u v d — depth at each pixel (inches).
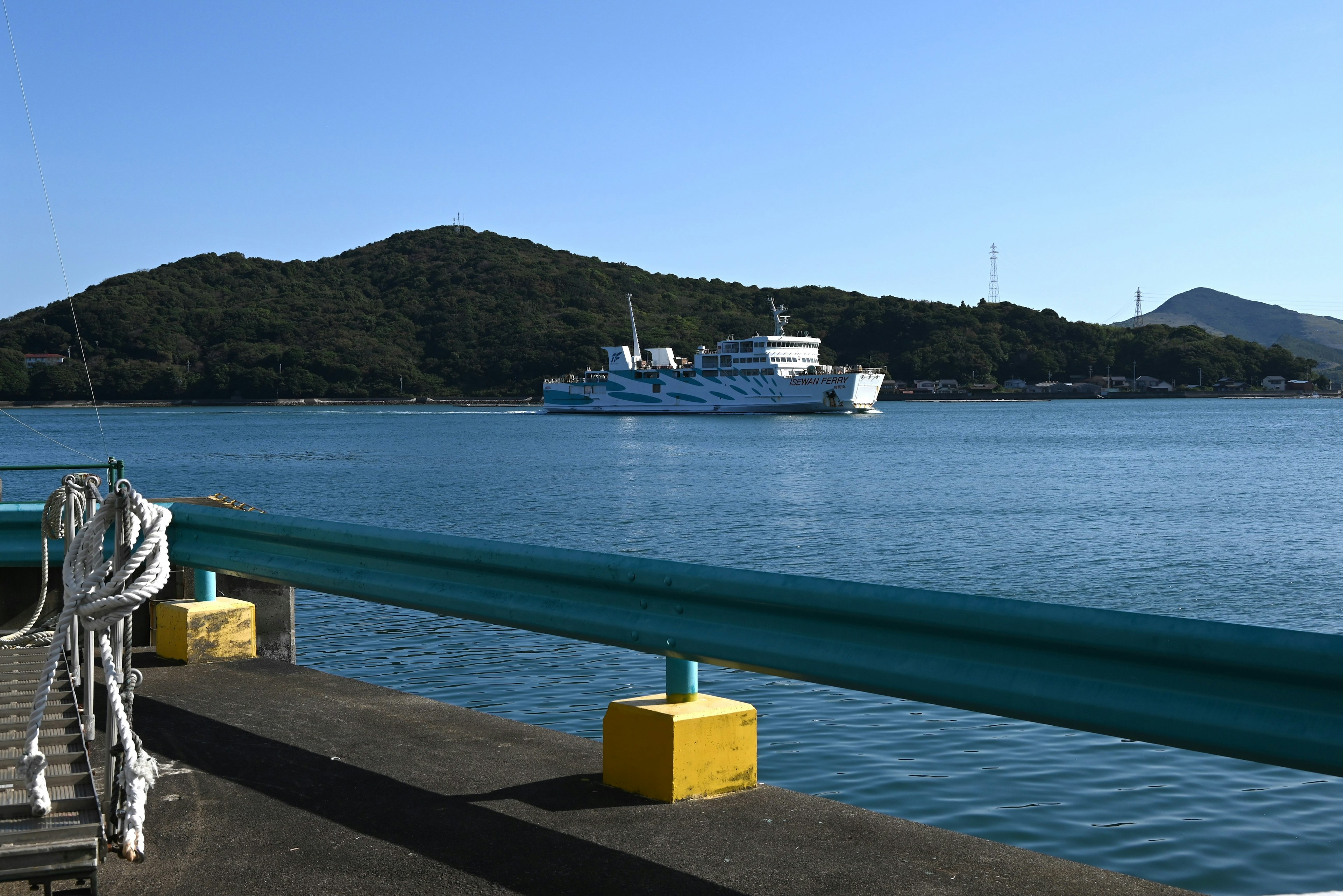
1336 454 2942.9
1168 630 119.6
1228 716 117.0
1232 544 1131.9
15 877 111.1
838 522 1379.2
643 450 3420.3
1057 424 5423.2
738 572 162.7
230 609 277.3
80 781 134.0
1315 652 109.0
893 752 375.6
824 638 154.6
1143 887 141.2
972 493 1828.2
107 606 140.8
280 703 236.2
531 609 191.3
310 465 2815.0
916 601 141.4
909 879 143.8
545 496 1815.9
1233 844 284.2
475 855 151.9
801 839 158.2
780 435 4399.6
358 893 139.6
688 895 138.4
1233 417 6432.1
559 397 7066.9
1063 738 389.1
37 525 274.7
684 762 174.6
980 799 324.5
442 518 1475.1
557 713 445.7
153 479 2368.4
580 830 161.6
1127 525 1321.4
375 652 569.9
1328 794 324.5
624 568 176.2
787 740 393.1
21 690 177.6
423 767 193.2
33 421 6702.8
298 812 169.8
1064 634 127.8
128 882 143.4
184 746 205.8
